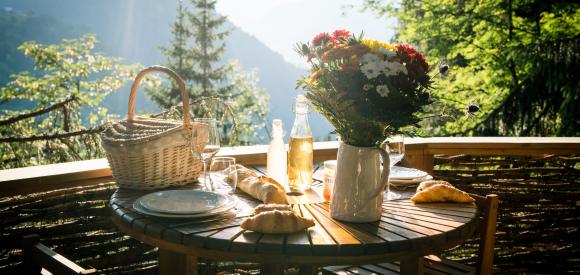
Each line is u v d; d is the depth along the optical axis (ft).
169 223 4.91
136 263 7.89
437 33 28.81
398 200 6.05
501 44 26.81
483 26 27.89
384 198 6.09
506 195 9.50
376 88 4.59
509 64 26.84
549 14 24.56
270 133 6.67
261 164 8.32
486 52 27.45
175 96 49.83
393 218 5.27
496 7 27.04
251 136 50.08
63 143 13.78
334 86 4.83
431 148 9.16
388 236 4.66
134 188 6.21
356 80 4.71
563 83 22.33
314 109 5.28
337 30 5.22
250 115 52.75
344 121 5.02
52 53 31.73
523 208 9.61
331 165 6.48
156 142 6.01
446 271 6.85
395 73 4.64
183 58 53.88
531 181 9.55
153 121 6.88
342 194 5.13
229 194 6.03
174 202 5.32
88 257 7.41
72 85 30.99
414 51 4.84
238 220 5.07
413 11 30.37
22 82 30.60
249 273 9.11
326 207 5.69
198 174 6.61
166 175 6.23
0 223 6.59
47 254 4.33
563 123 22.34
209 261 8.79
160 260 5.57
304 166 6.40
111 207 5.48
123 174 6.17
